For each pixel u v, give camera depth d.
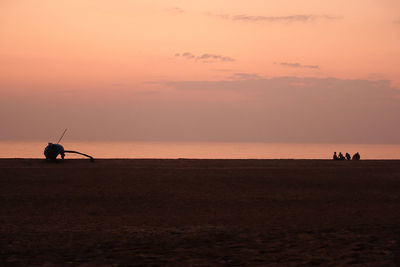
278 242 12.30
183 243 12.30
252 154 181.88
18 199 19.88
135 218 16.36
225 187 23.91
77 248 11.73
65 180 24.88
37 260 10.62
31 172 27.06
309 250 11.38
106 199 20.28
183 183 24.78
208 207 18.75
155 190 22.64
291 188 24.00
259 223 15.37
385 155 179.88
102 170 28.59
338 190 23.66
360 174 29.59
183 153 182.00
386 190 23.83
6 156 110.06
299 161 39.56
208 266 10.16
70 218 16.22
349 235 13.07
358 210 18.23
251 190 23.17
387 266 9.95
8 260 10.61
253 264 10.27
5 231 13.77
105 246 11.95
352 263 10.18
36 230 14.00
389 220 15.86
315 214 17.27
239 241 12.48
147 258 10.79
